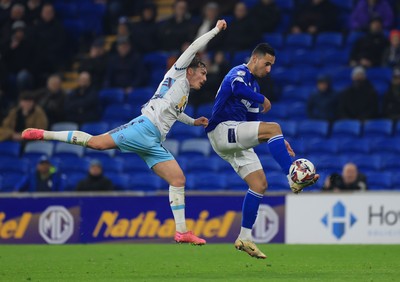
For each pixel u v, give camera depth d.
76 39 79.19
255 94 32.34
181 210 32.25
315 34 72.75
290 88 68.56
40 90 71.00
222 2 77.50
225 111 33.31
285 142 32.88
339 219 48.38
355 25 72.00
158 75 72.62
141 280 30.02
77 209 50.97
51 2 80.94
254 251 33.50
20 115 66.50
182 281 29.45
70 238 50.97
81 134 32.72
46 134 32.81
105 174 61.53
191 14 78.56
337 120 64.50
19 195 51.47
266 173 59.09
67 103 68.12
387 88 66.94
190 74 33.25
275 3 75.06
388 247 45.59
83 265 37.16
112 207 50.75
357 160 60.38
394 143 61.84
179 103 32.97
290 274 31.97
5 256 42.31
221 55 66.62
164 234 50.16
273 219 49.25
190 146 64.00
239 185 59.28
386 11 71.88
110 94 70.50
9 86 74.38
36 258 41.03
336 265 35.94
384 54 68.19
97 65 72.25
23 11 76.62
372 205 48.00
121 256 41.88
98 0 81.06
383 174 58.69
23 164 64.06
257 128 32.41
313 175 30.78
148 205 50.41
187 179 60.00
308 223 48.81
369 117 63.78
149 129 32.59
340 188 52.22
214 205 49.88
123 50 71.12
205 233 49.91
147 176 60.56
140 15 79.88
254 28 70.75
